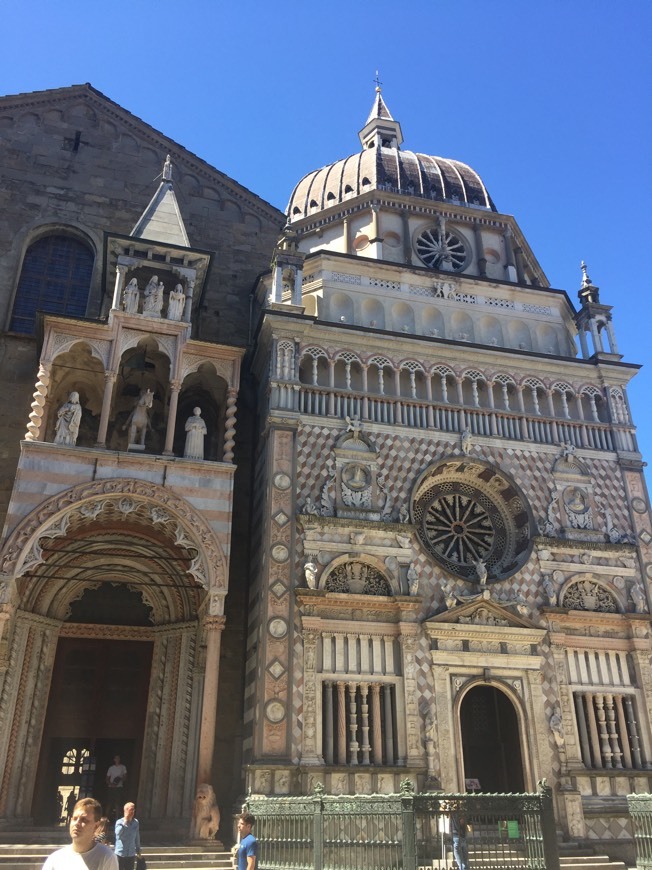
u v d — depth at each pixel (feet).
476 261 133.59
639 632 97.50
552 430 108.17
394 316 113.60
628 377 114.21
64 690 96.89
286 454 94.53
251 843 49.19
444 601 93.35
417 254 130.41
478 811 57.98
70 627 98.89
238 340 117.80
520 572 97.45
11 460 99.14
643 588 100.78
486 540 103.09
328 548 91.25
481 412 106.11
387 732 85.30
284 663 83.82
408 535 94.94
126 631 100.53
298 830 65.05
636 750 91.86
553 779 87.15
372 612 90.22
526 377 110.63
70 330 91.61
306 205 149.48
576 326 122.52
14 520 80.48
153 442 102.78
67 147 122.31
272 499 91.56
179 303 97.25
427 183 145.69
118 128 126.62
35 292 112.88
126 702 98.32
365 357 104.47
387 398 102.73
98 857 26.63
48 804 91.71
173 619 98.94
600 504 104.78
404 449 100.42
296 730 81.76
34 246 116.16
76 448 85.05
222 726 91.71
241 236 126.11
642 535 103.86
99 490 84.17
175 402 92.38
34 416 86.28
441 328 114.21
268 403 98.37
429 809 57.36
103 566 98.58
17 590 85.66
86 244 118.21
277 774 79.25
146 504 85.97
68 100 125.49
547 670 92.84
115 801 90.58
